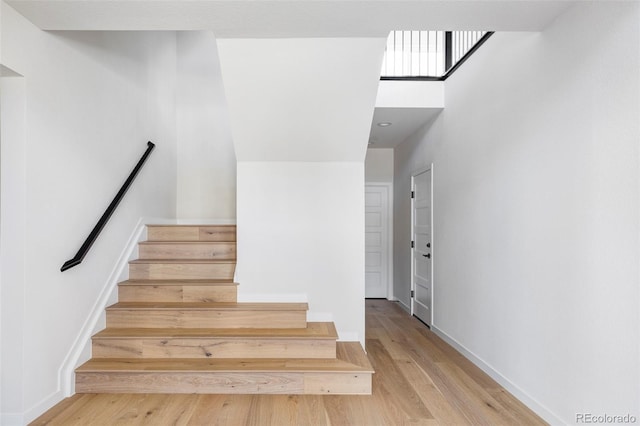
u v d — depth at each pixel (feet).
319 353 9.49
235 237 13.39
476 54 10.95
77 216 8.98
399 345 12.86
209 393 8.64
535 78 8.16
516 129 8.87
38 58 7.58
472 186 11.19
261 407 8.05
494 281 9.87
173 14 7.11
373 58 8.70
